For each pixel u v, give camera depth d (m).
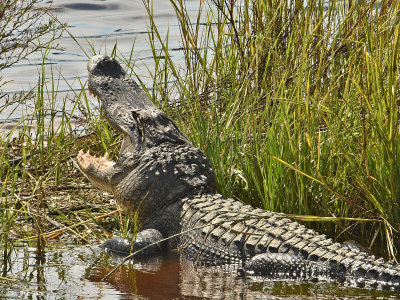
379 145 15.60
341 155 16.48
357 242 15.34
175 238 15.90
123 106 17.70
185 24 21.75
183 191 16.36
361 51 17.81
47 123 24.72
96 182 17.56
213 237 15.02
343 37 19.58
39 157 20.58
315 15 20.47
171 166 16.52
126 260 14.65
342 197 15.34
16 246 15.54
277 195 16.23
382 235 15.52
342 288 12.87
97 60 18.47
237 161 17.75
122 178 16.91
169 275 13.87
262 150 17.00
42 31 20.78
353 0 20.56
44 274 13.70
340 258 13.52
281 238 14.32
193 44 21.47
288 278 13.55
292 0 20.98
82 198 18.27
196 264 14.77
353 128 16.22
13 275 13.48
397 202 15.17
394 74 15.40
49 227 17.08
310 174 16.09
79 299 12.28
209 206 15.74
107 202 18.77
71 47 33.03
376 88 15.53
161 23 36.47
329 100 17.11
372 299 12.25
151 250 15.55
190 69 20.94
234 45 21.39
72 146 21.25
